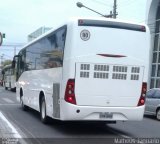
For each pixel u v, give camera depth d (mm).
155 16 36500
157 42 35719
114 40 11695
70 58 11383
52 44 13242
